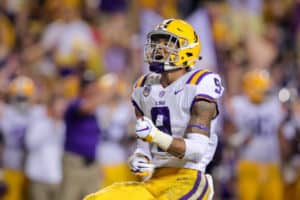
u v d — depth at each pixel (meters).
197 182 15.17
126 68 34.72
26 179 27.66
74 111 26.05
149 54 15.47
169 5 37.66
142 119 14.60
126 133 28.41
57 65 33.22
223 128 29.56
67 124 26.22
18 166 27.64
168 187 15.19
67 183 26.16
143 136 14.52
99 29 35.78
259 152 29.50
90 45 34.59
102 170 27.97
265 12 39.25
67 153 26.17
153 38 15.48
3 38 34.12
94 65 34.09
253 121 29.58
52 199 27.36
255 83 29.66
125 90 28.89
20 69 31.98
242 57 36.09
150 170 15.42
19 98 27.58
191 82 15.15
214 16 36.38
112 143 28.28
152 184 15.31
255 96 29.69
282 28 39.34
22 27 35.41
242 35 37.34
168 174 15.30
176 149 14.65
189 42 15.39
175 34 15.29
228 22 36.97
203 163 15.43
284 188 29.73
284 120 29.70
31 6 36.12
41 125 27.41
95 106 26.28
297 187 29.56
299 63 37.22
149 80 15.88
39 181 27.22
